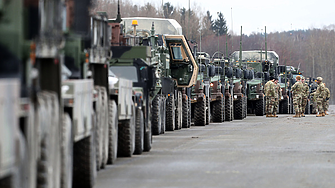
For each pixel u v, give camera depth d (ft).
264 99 322.14
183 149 113.19
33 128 47.67
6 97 41.01
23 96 46.32
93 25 80.48
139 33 175.63
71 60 73.00
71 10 59.00
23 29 46.91
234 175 77.05
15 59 45.75
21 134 45.14
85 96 67.05
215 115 233.14
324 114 283.38
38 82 52.29
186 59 186.91
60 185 58.34
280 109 337.52
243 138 140.15
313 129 173.58
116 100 91.25
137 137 103.71
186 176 76.18
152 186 68.39
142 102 110.01
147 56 117.39
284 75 353.72
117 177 75.77
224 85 240.53
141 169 83.25
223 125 206.59
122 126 98.27
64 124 58.39
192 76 188.85
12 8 45.98
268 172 80.12
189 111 194.39
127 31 175.63
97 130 78.69
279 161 92.79
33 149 47.67
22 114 44.75
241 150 110.63
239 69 269.44
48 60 55.57
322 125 194.80
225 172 79.92
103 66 84.69
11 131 41.83
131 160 94.68
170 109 172.24
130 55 116.67
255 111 306.96
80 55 73.92
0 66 45.44
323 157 98.68
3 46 45.68
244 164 88.84
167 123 172.35
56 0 53.93
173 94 173.68
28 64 48.85
